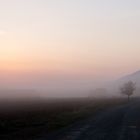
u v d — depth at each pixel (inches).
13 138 943.0
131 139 882.1
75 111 2492.6
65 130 1159.0
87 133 1040.8
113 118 1764.3
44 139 897.5
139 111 2480.3
